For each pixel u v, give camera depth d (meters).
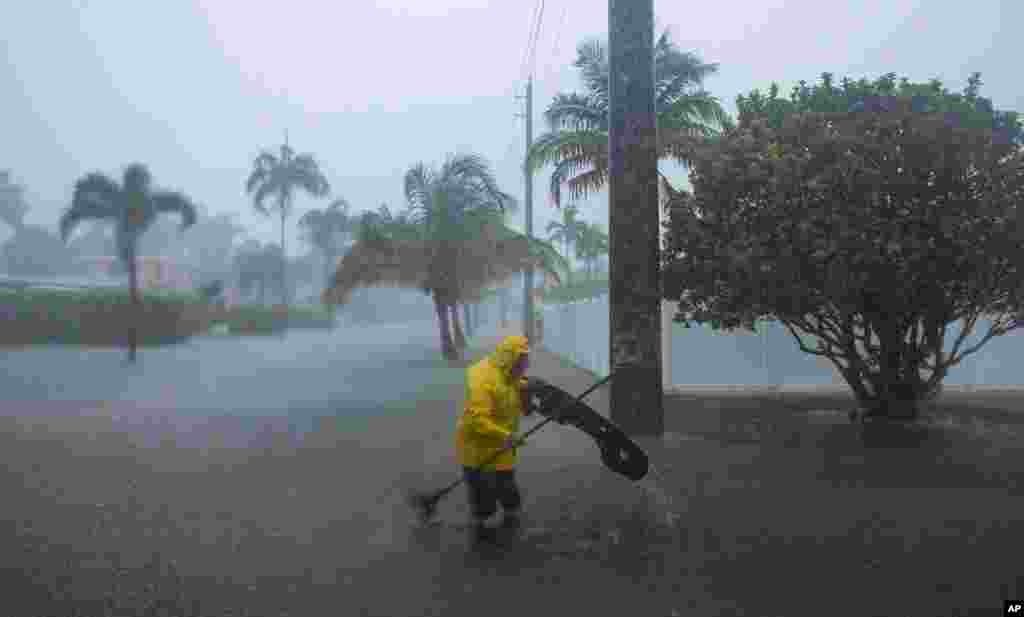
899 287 9.45
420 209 24.84
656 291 9.42
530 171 17.86
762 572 4.60
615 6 9.52
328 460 8.03
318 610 4.07
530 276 29.53
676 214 10.79
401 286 26.05
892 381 10.73
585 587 4.38
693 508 6.00
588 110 17.45
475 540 5.25
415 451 8.55
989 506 6.00
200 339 40.94
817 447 8.55
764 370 14.15
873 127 9.77
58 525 5.62
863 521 5.62
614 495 6.42
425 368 21.12
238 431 9.95
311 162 50.19
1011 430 9.74
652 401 9.34
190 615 4.01
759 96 11.29
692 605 4.12
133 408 12.37
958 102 9.73
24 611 4.05
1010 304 10.24
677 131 16.44
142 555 4.95
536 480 7.01
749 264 9.66
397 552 5.00
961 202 9.38
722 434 9.46
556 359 24.41
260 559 4.88
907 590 4.31
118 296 33.97
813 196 9.66
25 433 9.81
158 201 26.53
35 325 32.72
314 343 38.50
